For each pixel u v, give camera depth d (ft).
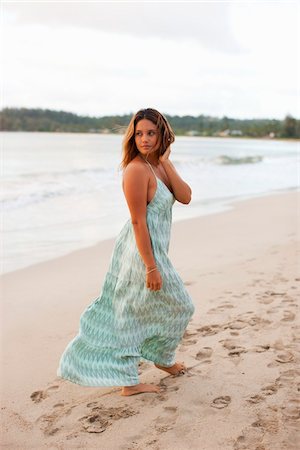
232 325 13.53
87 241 26.30
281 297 15.70
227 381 10.54
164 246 9.78
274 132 476.95
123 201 40.86
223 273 19.01
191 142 339.77
